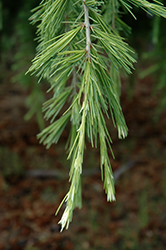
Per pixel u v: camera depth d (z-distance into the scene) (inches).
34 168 180.1
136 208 151.1
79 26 23.6
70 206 19.0
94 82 21.6
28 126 226.2
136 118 237.9
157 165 184.9
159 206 151.9
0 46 82.6
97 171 179.0
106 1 30.0
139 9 66.2
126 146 204.8
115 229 139.7
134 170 181.6
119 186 168.2
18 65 72.9
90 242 133.3
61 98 30.7
